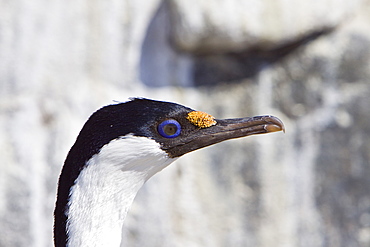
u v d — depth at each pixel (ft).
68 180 18.92
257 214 34.58
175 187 33.88
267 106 34.53
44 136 32.22
